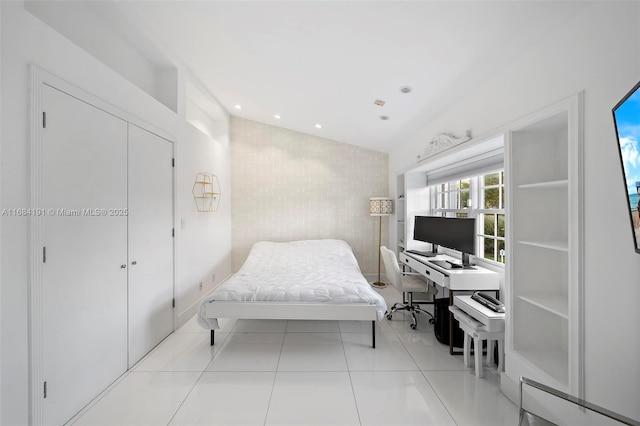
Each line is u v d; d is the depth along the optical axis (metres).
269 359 2.36
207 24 2.31
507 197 1.93
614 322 1.26
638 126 0.96
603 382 1.31
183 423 1.64
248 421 1.66
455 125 2.73
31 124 1.41
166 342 2.65
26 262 1.40
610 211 1.27
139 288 2.33
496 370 2.20
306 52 2.40
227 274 4.71
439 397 1.87
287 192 4.93
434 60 2.15
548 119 1.66
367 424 1.64
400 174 4.36
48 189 1.51
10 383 1.33
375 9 1.77
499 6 1.55
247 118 4.86
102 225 1.92
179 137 3.01
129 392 1.92
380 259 4.98
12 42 1.33
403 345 2.61
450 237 3.02
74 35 1.99
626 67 1.20
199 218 3.56
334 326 3.05
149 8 2.16
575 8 1.39
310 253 4.14
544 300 1.77
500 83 2.05
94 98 1.84
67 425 1.61
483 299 2.26
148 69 2.82
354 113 3.51
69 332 1.66
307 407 1.77
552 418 1.13
